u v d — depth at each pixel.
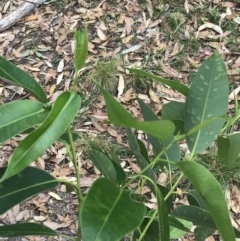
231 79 2.26
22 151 0.52
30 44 2.55
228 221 0.56
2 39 2.58
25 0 2.67
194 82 0.73
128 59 2.41
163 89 2.25
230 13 2.62
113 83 2.23
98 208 0.50
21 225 0.71
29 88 0.63
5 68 0.63
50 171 1.93
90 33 2.59
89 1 2.78
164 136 0.55
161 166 0.82
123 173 0.79
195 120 0.72
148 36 2.54
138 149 0.73
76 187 0.68
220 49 2.43
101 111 2.16
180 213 0.77
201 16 2.60
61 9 2.74
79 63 0.59
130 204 0.53
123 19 2.65
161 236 0.59
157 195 0.61
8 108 0.58
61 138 0.72
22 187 0.66
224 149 0.74
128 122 0.49
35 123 0.58
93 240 0.47
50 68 2.41
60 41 2.56
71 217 1.76
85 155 1.96
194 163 0.58
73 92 0.56
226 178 1.81
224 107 0.72
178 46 2.45
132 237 0.79
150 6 2.68
